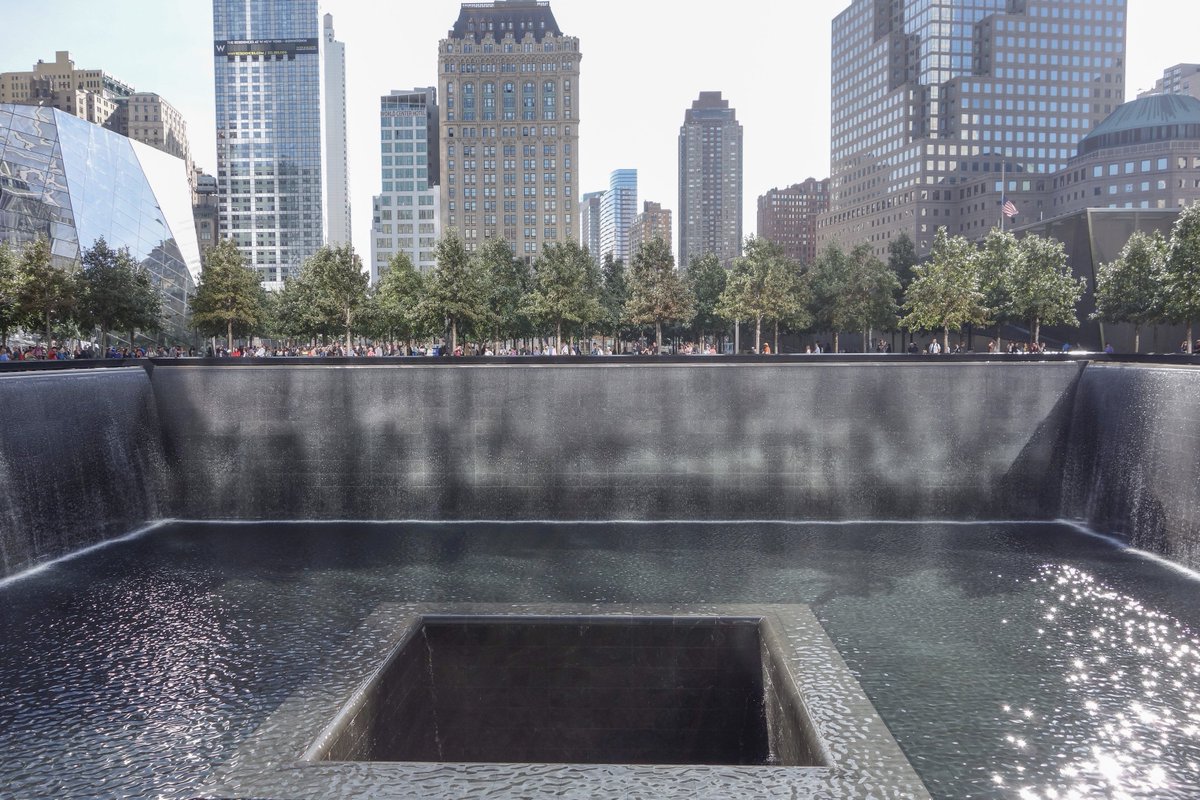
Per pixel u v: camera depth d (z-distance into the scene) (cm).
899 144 14875
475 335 5606
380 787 716
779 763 1026
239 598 1581
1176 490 1839
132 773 927
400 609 1212
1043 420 2305
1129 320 4400
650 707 1194
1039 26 14325
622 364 2330
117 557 1916
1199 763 941
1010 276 4650
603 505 2344
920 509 2312
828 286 5819
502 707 1198
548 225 14088
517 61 13912
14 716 1074
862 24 16388
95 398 2123
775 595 1577
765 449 2327
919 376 2303
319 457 2367
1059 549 1945
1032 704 1097
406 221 16612
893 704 1100
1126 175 12156
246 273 5644
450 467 2352
